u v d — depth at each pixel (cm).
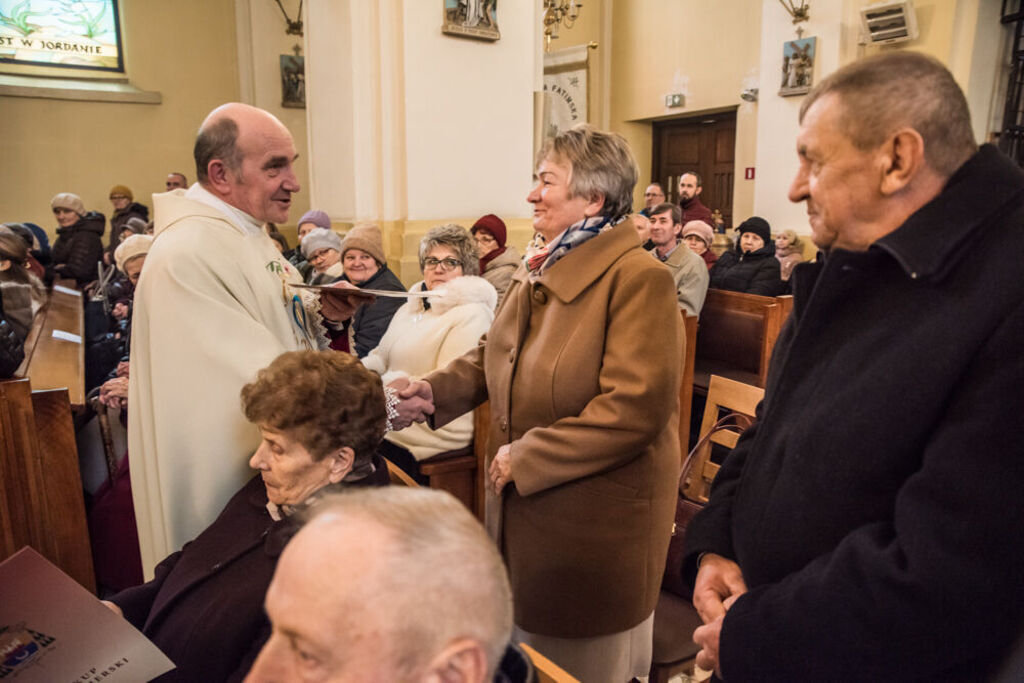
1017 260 74
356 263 340
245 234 164
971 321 74
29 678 93
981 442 71
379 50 489
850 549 80
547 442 144
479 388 185
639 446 141
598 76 880
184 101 859
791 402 94
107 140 829
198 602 114
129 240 387
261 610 109
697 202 581
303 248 435
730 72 749
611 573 151
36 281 387
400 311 282
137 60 832
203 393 146
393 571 53
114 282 452
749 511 98
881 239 82
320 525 57
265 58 850
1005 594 71
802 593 83
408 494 61
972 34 571
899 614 74
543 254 157
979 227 78
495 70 514
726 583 104
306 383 113
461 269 272
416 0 475
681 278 400
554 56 770
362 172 515
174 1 838
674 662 169
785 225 664
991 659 77
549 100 553
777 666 84
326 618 53
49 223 816
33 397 175
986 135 609
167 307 147
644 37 839
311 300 186
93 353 389
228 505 131
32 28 788
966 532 71
